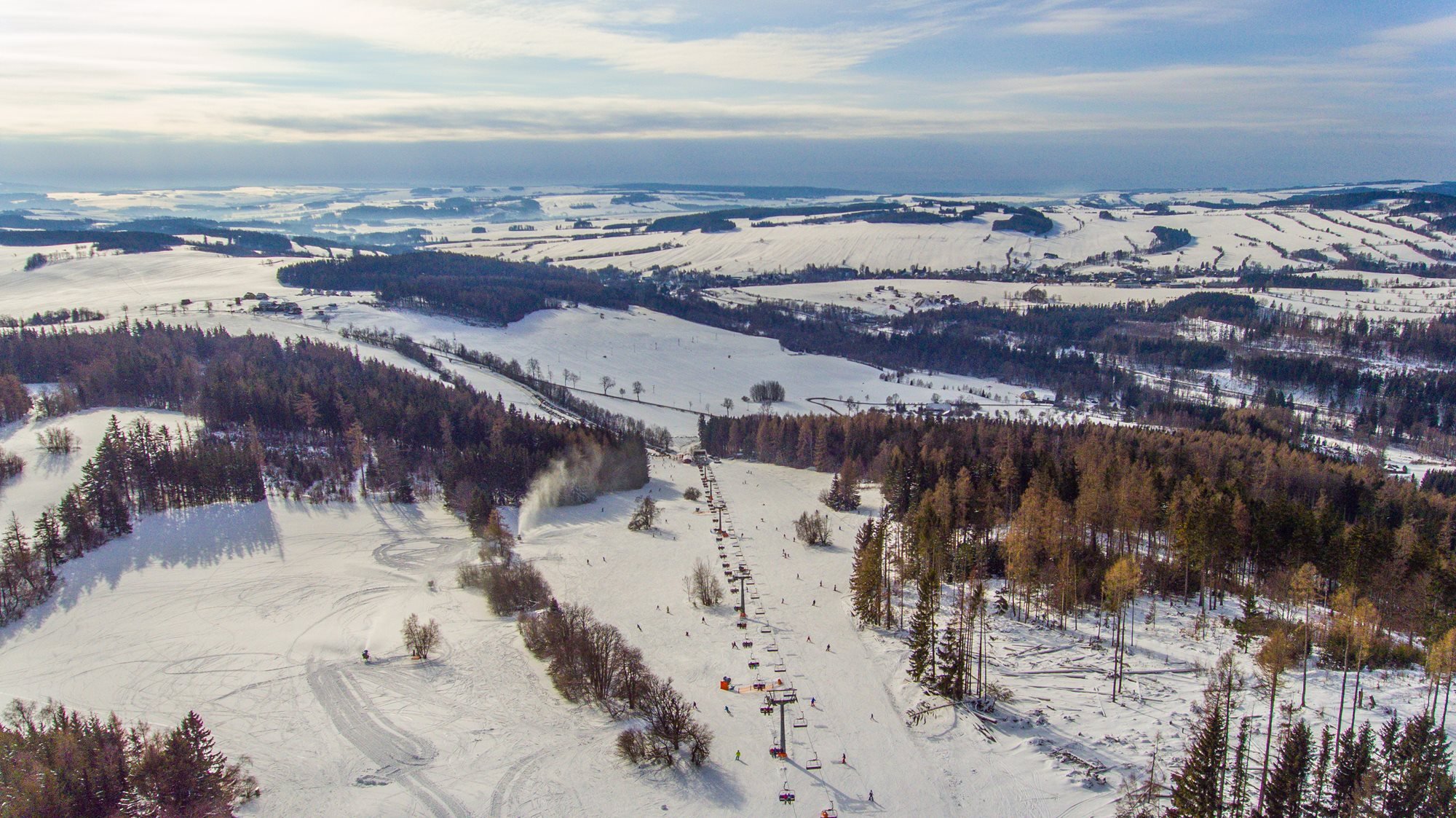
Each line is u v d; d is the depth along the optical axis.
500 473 191.62
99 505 163.00
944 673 106.06
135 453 175.88
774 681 111.81
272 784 91.19
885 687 109.25
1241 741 74.62
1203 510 116.88
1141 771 85.00
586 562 160.00
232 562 157.12
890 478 189.50
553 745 98.12
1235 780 72.69
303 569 154.50
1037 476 155.50
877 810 86.00
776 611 135.25
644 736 96.56
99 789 80.44
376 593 144.75
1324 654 97.38
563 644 112.62
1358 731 80.06
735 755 95.38
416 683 112.94
